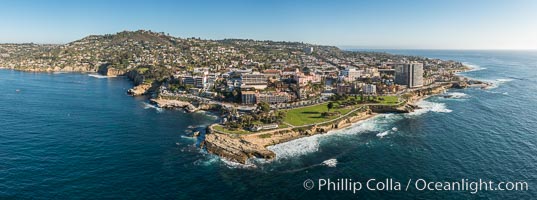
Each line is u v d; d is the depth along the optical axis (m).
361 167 173.12
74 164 173.38
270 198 142.38
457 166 171.88
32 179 155.38
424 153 191.50
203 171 168.00
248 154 189.00
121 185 151.75
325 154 193.25
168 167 172.12
